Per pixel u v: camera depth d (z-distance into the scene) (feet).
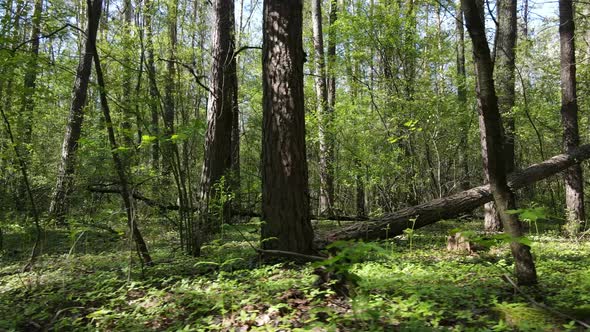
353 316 10.06
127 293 15.99
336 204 52.95
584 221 32.50
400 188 42.16
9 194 33.71
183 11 40.60
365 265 18.37
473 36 12.68
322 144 43.93
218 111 33.94
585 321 9.87
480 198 26.78
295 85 20.07
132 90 24.68
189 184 23.82
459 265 19.03
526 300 11.94
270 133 20.03
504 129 34.37
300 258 19.53
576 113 33.86
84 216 30.01
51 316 14.25
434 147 41.34
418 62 46.14
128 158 22.33
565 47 34.17
